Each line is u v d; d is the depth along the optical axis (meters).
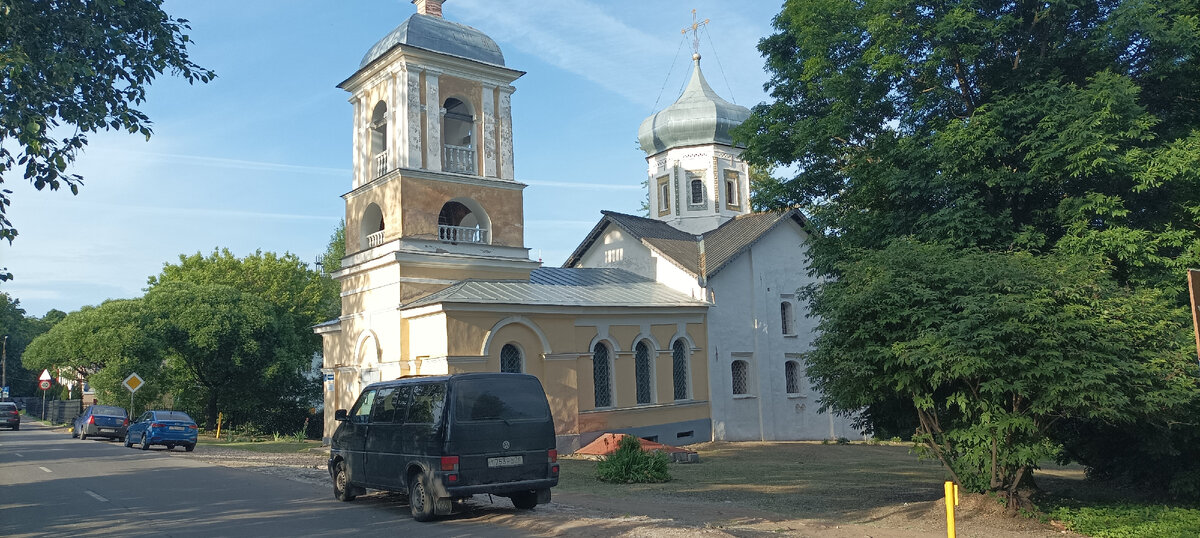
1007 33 16.95
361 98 29.62
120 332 39.88
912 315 12.84
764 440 34.19
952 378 12.50
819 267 19.33
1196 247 14.69
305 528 12.03
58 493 16.36
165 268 51.88
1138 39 16.27
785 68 21.00
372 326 28.03
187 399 45.12
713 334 33.41
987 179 15.67
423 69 27.56
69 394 75.25
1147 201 15.95
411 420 13.15
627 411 29.88
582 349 28.89
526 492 13.68
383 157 28.66
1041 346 12.19
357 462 14.34
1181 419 13.66
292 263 52.22
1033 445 12.95
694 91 41.91
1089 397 12.14
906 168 16.86
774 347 35.31
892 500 16.06
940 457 14.52
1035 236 15.33
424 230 27.14
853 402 14.05
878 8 17.36
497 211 28.97
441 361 24.92
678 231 39.06
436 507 12.38
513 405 13.19
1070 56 16.62
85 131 12.20
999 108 15.70
